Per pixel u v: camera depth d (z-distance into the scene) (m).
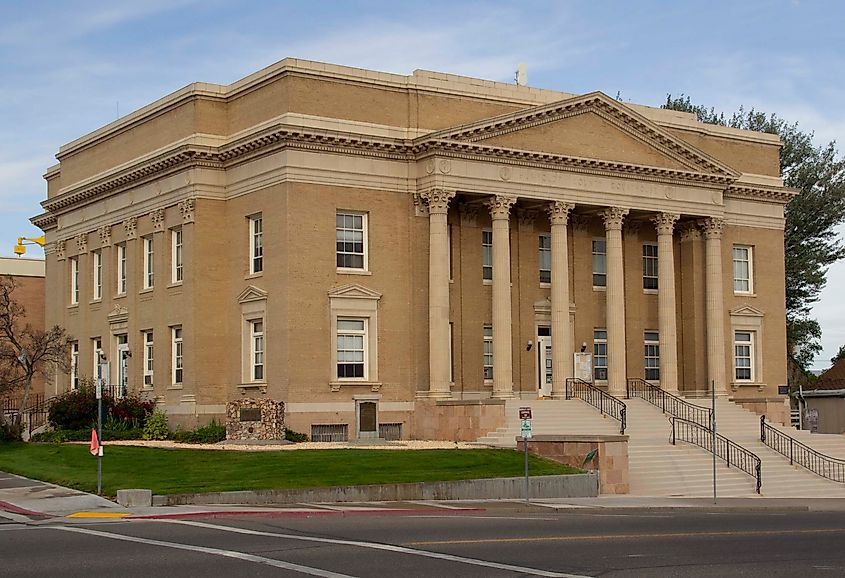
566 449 42.38
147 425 54.34
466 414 50.12
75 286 66.44
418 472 38.22
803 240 85.12
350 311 51.78
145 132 59.50
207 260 54.44
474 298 55.91
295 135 50.62
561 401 53.00
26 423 60.06
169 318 56.12
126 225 60.31
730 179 61.16
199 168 54.53
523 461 41.44
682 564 20.61
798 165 85.19
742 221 64.56
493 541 23.78
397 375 52.72
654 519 31.38
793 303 86.44
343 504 34.12
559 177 55.62
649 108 61.88
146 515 29.89
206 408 53.84
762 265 65.19
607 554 21.91
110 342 61.81
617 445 42.06
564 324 55.19
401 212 53.31
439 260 52.38
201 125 55.22
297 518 29.94
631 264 61.31
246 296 53.00
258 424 48.75
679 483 44.72
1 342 66.50
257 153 52.53
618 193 57.47
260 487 34.53
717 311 60.97
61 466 40.59
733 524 29.83
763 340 64.81
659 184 58.94
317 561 20.47
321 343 51.03
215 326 54.44
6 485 36.53
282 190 50.91
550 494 38.72
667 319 58.97
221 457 41.34
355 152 52.22
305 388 50.47
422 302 53.16
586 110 56.59
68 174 67.00
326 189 51.53
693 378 61.69
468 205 55.81
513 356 56.72
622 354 56.91
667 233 59.25
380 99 53.41
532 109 54.41
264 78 53.00
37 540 23.84
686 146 59.34
